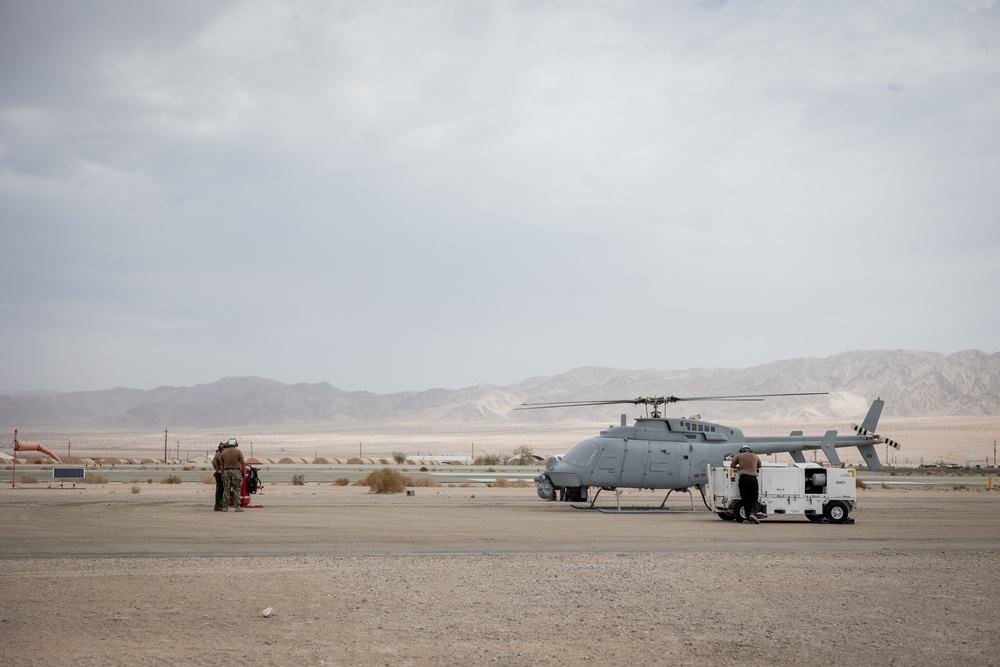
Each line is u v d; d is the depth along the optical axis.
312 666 8.73
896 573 14.41
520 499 34.34
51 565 15.05
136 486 41.03
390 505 29.97
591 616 10.96
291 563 15.34
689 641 9.70
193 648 9.38
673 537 20.11
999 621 10.73
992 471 91.69
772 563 15.57
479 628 10.30
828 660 8.97
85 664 8.76
